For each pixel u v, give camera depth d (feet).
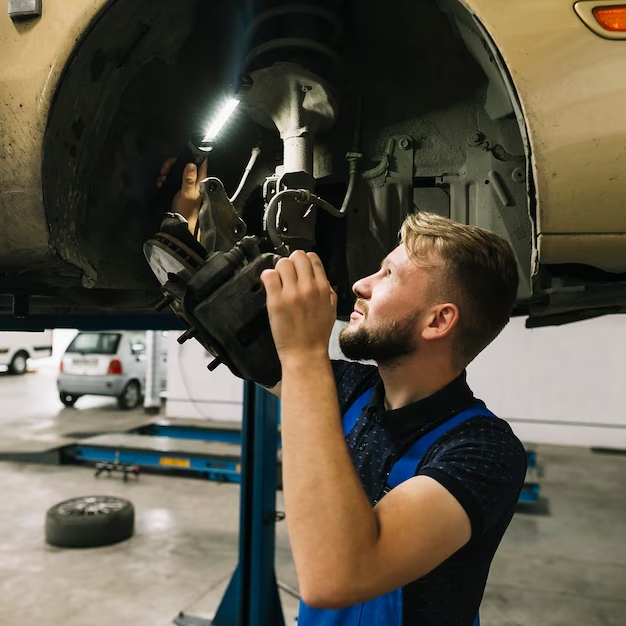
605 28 3.20
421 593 2.47
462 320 2.70
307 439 2.15
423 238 2.71
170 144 4.93
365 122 5.22
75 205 3.98
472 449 2.43
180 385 22.88
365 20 5.11
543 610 8.96
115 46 3.84
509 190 4.73
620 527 12.43
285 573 10.28
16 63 3.57
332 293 2.45
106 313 7.43
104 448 15.81
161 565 10.20
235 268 2.51
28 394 30.76
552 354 20.03
